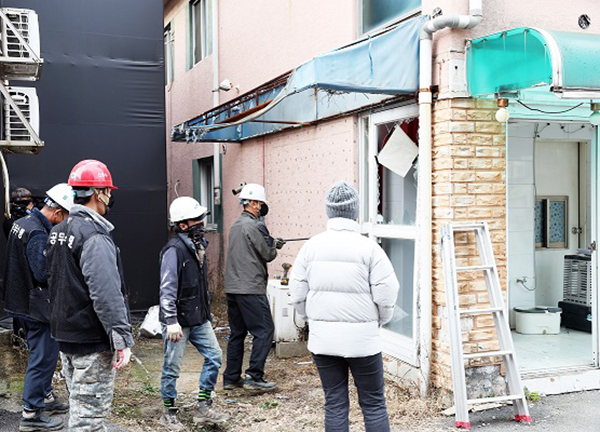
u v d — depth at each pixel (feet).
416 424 15.43
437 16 16.80
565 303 24.02
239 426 15.69
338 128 22.53
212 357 15.64
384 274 12.12
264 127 28.81
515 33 14.70
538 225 24.45
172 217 15.29
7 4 26.86
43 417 15.16
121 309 11.45
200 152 40.22
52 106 27.76
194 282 15.21
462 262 16.71
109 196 12.62
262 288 18.61
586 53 13.66
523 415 15.48
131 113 29.04
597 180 18.92
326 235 12.62
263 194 19.51
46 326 14.89
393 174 19.88
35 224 15.12
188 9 42.47
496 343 16.76
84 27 28.25
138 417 16.21
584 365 18.88
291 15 26.61
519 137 23.35
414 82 17.15
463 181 16.58
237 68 33.42
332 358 12.56
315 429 15.40
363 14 21.63
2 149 17.30
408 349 18.34
